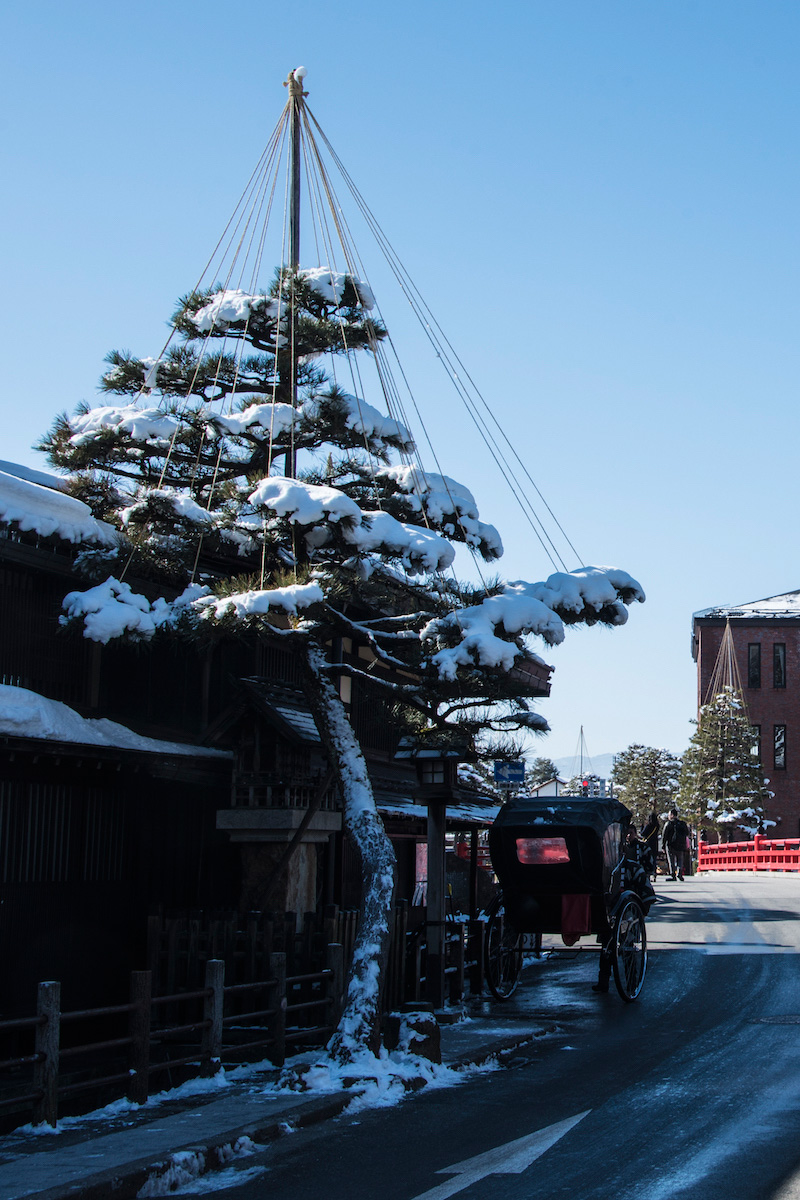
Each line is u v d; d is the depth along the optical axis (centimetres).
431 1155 805
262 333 1483
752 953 1966
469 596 1230
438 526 1377
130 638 1218
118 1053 1331
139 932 1520
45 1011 859
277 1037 1126
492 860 1591
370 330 1421
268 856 1542
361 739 2069
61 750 1328
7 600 1402
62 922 1402
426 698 1281
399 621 1294
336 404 1353
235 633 1155
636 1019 1408
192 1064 1187
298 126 1487
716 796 6194
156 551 1319
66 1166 737
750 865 4959
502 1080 1071
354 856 1850
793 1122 867
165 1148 782
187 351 1471
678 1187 704
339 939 1334
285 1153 818
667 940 2209
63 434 1427
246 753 1573
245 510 1313
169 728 1639
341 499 1152
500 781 2703
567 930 1582
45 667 1451
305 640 1226
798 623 6844
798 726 6750
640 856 1816
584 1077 1069
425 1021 1105
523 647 1264
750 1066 1080
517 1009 1517
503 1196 698
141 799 1549
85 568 1324
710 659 6888
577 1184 720
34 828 1380
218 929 1330
